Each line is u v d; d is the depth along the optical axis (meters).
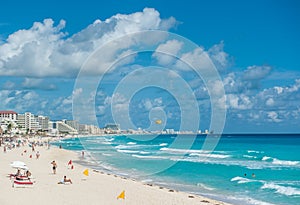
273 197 26.00
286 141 138.38
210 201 23.94
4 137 141.88
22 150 81.00
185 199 23.62
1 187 24.33
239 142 129.88
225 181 33.91
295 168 45.28
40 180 30.05
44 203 20.02
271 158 58.00
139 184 30.03
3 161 48.84
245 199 25.22
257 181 34.00
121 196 23.08
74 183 29.03
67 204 20.30
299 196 26.30
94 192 24.88
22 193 22.56
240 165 48.38
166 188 29.56
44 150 81.38
